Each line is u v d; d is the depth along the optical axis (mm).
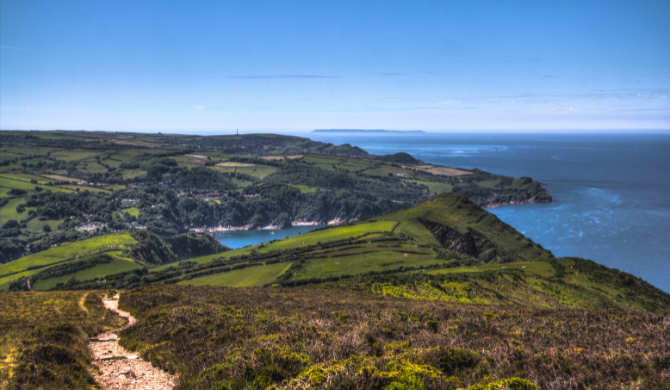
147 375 13727
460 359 11859
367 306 33719
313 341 14789
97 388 12172
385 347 13922
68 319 28672
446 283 73312
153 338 19109
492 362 12016
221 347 15617
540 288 75500
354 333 15562
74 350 15422
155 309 29906
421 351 12344
